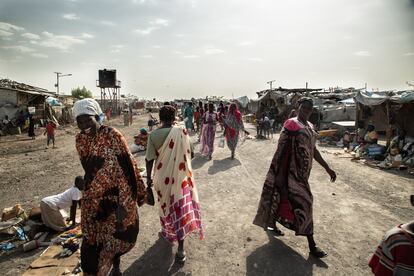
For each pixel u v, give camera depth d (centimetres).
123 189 289
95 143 285
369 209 591
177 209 388
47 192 753
